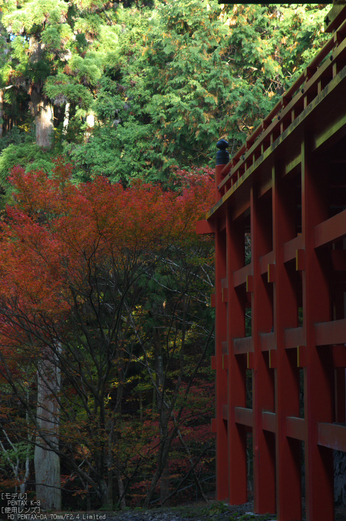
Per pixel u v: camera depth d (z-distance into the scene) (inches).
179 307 658.8
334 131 185.8
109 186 400.8
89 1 926.4
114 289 456.4
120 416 470.0
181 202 422.6
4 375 440.5
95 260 424.2
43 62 906.7
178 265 558.6
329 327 190.5
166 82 719.7
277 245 240.7
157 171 707.4
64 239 391.9
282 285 238.8
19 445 664.4
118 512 395.9
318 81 188.7
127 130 734.5
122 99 855.7
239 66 721.0
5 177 881.5
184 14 700.7
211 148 662.5
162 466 460.1
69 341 495.5
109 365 442.3
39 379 592.7
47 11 861.2
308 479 199.3
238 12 689.0
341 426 180.1
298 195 297.3
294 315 237.9
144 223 395.9
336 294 332.5
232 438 313.0
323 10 650.8
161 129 704.4
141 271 493.0
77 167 759.7
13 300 399.2
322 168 208.1
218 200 361.4
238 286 322.0
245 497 309.6
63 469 748.0
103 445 426.0
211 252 521.0
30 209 410.3
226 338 350.6
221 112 695.1
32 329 445.4
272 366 241.9
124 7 1153.4
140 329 570.9
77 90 869.8
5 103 1109.1
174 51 701.9
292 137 214.2
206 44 690.8
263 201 279.7
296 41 693.3
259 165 251.9
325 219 206.8
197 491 666.2
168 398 640.4
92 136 831.1
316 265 205.5
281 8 694.5
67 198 403.2
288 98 235.0
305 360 204.8
